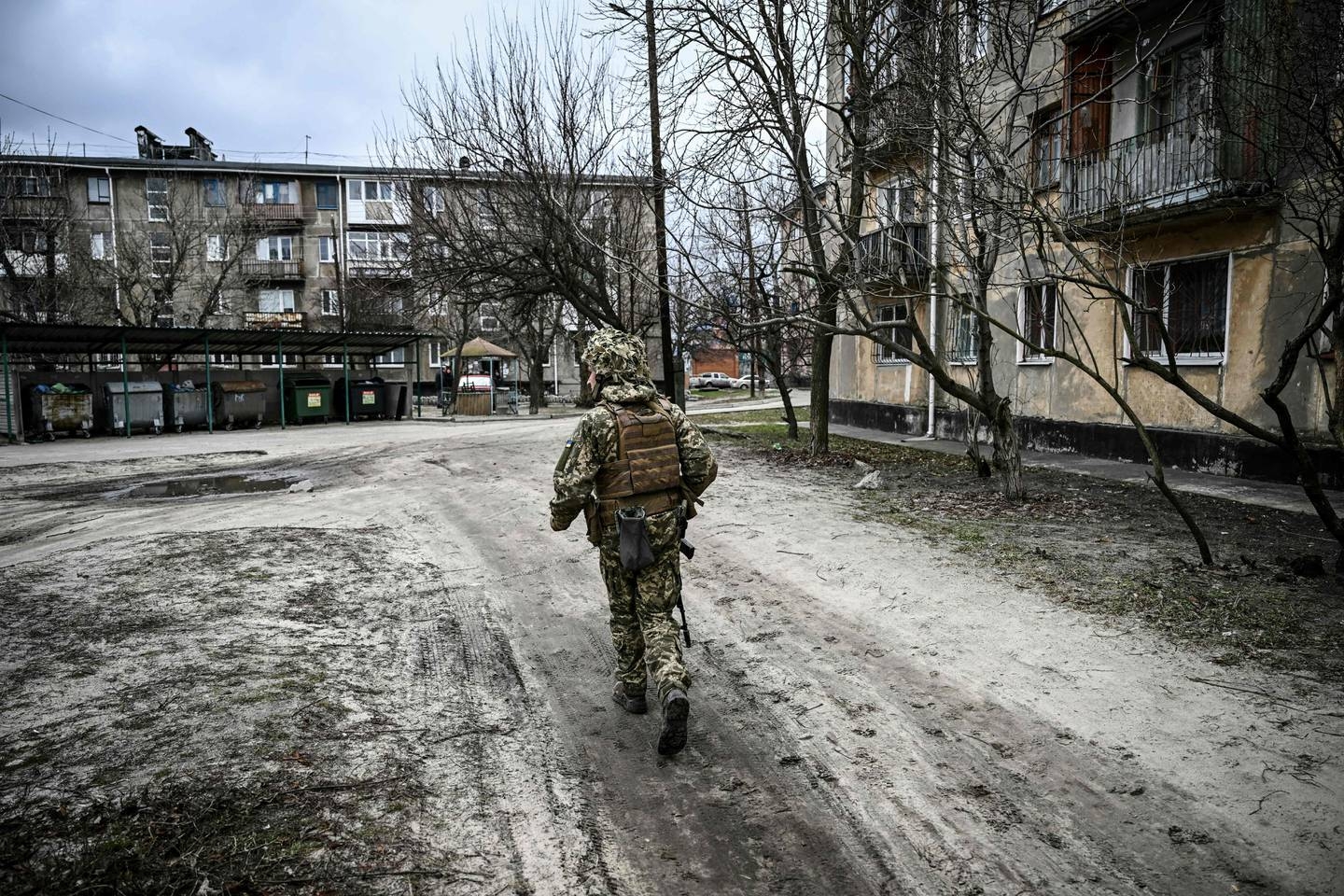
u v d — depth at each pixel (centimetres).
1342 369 545
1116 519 758
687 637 358
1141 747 333
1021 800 300
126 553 646
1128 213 1091
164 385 2100
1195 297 1184
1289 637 443
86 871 243
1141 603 501
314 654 435
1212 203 1029
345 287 3684
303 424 2383
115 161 4294
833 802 302
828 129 1033
